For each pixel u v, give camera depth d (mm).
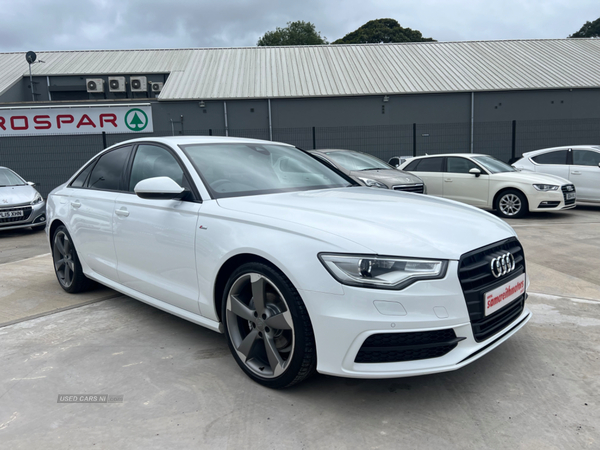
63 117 17609
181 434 2037
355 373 2039
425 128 19891
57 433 2062
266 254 2244
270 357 2352
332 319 2039
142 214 3082
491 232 2428
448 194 9758
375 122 19906
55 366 2721
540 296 3900
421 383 2459
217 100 19469
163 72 23422
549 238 6586
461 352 2115
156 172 3189
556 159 10297
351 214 2377
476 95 19781
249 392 2393
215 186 2846
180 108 19469
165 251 2893
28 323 3438
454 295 2053
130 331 3262
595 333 3082
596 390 2352
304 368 2213
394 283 1996
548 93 19797
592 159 9836
